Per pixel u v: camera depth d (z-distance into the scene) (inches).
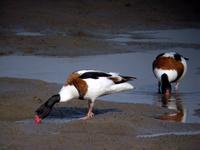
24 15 1077.1
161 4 1221.7
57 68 767.1
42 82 671.8
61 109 572.1
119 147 451.8
